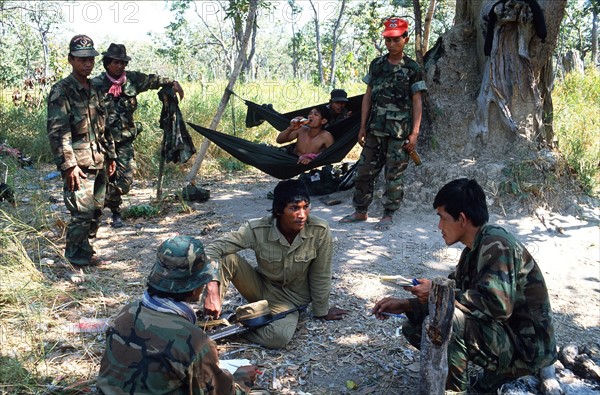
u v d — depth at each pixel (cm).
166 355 217
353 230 573
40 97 1241
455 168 632
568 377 334
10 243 441
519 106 635
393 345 364
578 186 647
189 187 699
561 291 452
